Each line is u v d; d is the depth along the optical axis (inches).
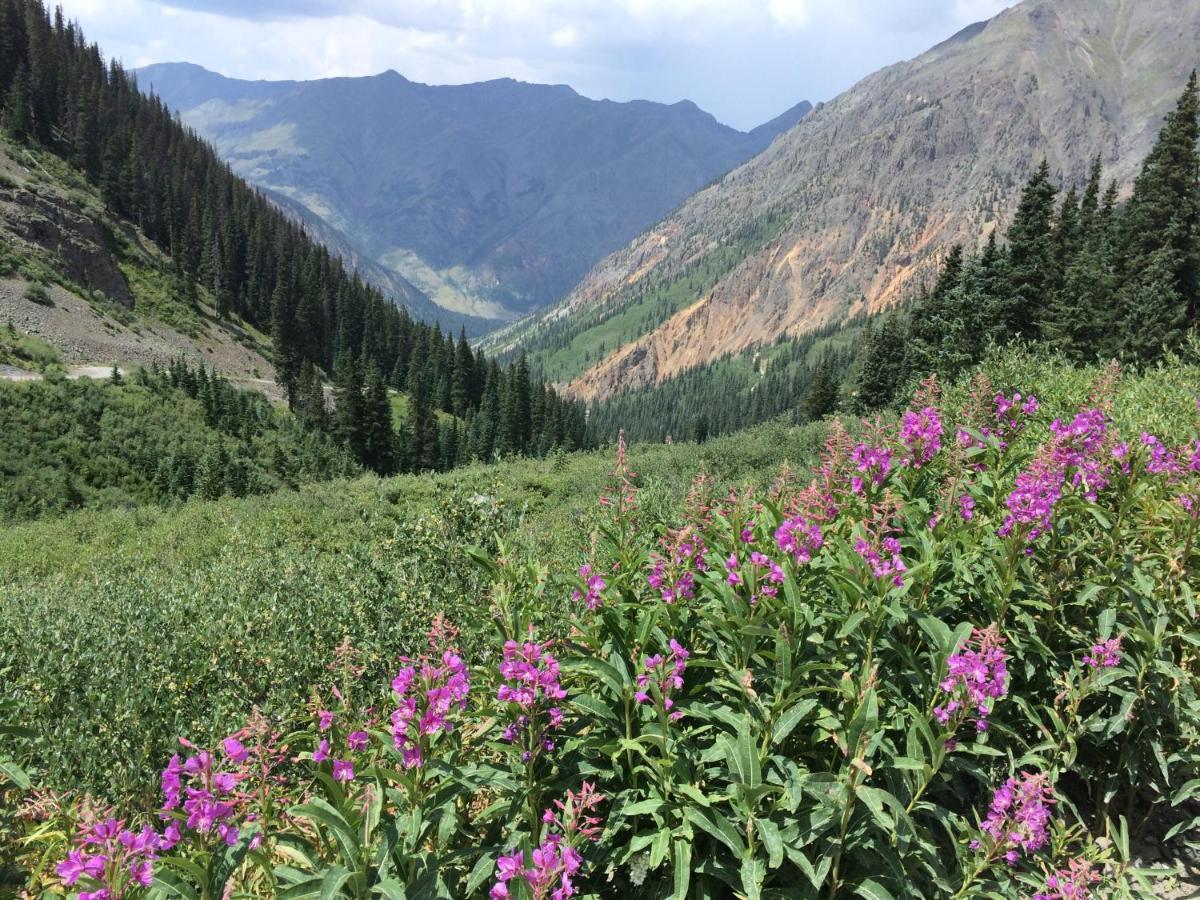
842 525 186.9
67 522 1106.7
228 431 2888.8
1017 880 145.3
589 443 5846.5
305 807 109.6
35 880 134.5
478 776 121.3
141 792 175.3
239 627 256.5
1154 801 162.6
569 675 146.6
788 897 123.3
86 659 246.4
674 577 153.8
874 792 117.6
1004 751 170.2
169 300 5201.8
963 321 1373.0
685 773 125.9
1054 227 1795.0
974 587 173.9
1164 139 1563.7
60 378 2608.3
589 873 124.0
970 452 201.2
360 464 3558.1
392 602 265.3
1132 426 316.2
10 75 5959.6
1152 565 182.2
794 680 131.0
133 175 5935.0
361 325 6254.9
